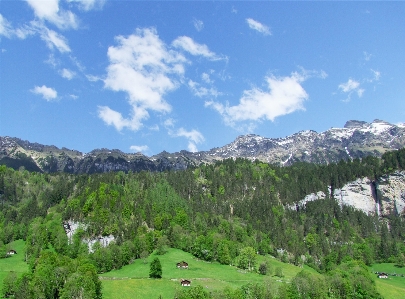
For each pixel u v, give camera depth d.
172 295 162.12
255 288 159.50
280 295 158.75
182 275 194.88
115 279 184.62
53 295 154.75
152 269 187.25
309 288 165.38
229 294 151.00
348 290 175.75
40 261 181.62
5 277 176.62
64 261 173.25
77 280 146.50
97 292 154.12
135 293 162.25
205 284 179.38
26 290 147.50
